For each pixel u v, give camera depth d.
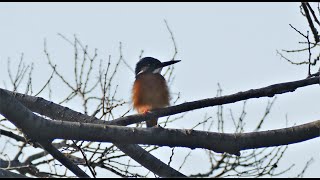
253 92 10.23
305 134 9.65
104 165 12.05
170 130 9.20
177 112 10.32
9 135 9.77
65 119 10.65
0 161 13.00
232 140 9.39
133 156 10.25
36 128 8.50
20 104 8.30
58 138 8.71
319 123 9.70
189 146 9.30
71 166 8.88
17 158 13.20
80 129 8.77
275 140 9.52
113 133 8.92
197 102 10.22
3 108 8.15
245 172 11.69
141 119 10.30
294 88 10.31
